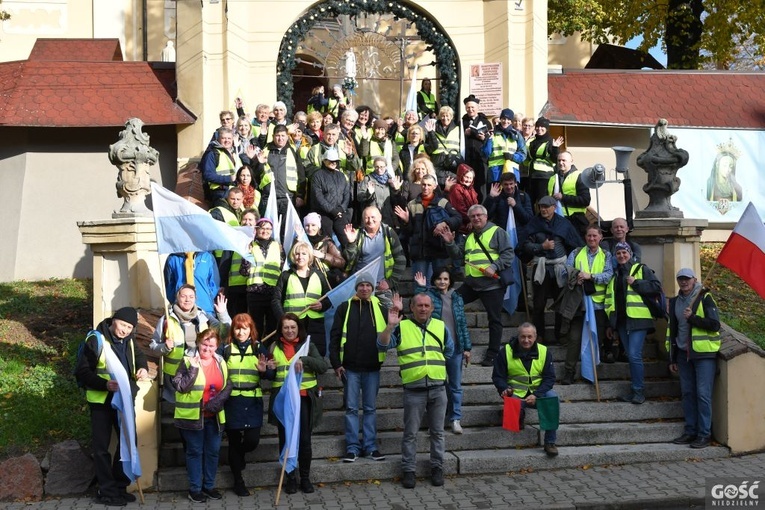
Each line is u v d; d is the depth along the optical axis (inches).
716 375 430.9
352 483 384.8
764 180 713.0
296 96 944.9
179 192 582.2
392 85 893.2
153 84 658.2
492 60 705.0
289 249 465.4
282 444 376.8
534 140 575.2
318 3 692.7
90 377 360.8
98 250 434.3
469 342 413.4
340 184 494.0
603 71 738.8
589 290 448.5
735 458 420.2
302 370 368.8
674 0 885.8
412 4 706.2
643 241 500.1
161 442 398.0
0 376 445.7
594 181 501.7
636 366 441.4
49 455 379.9
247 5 684.1
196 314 375.9
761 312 570.3
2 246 631.2
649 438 427.8
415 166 503.8
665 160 503.5
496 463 396.8
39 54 754.8
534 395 399.9
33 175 636.1
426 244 470.9
